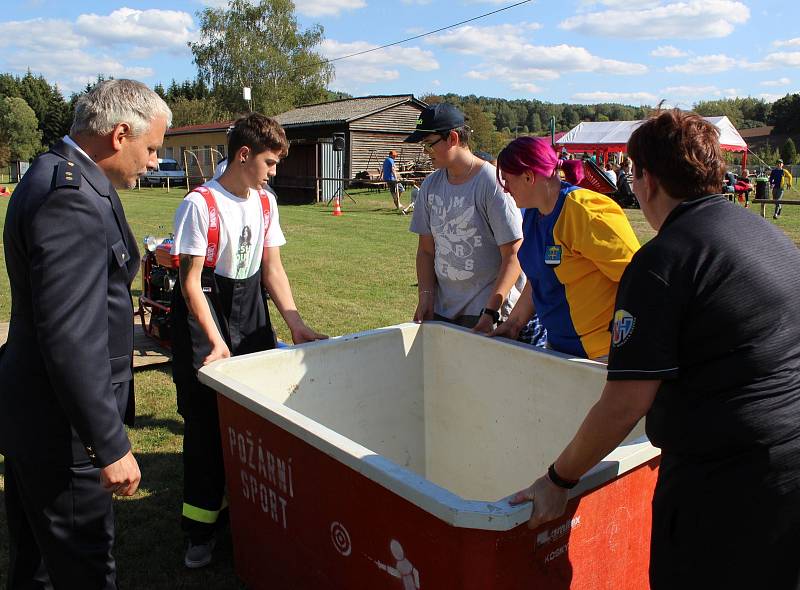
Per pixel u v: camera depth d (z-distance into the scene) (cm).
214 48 5000
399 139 2838
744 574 141
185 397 270
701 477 144
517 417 269
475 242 307
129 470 185
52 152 180
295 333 295
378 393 296
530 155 231
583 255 226
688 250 138
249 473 232
